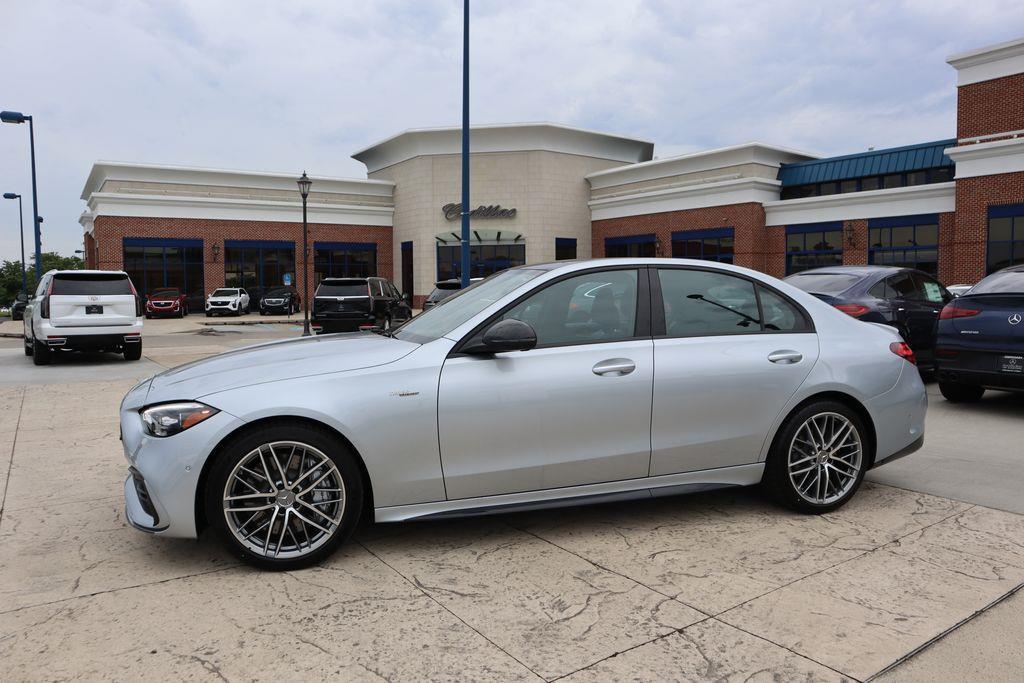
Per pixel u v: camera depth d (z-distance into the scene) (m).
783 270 29.91
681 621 2.85
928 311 9.00
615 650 2.63
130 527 3.95
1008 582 3.18
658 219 34.00
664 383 3.79
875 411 4.20
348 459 3.38
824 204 28.23
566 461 3.67
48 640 2.70
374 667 2.52
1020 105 22.14
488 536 3.82
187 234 34.44
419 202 38.16
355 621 2.86
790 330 4.18
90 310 12.34
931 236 25.27
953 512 4.13
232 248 35.62
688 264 4.11
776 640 2.69
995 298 7.01
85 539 3.77
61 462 5.46
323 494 3.42
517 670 2.50
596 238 37.91
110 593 3.11
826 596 3.06
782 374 4.01
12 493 4.62
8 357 14.31
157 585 3.20
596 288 3.89
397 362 3.50
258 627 2.81
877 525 3.93
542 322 3.74
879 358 4.25
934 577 3.24
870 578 3.23
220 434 3.21
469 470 3.53
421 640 2.71
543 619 2.88
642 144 39.78
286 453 3.36
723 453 3.95
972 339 7.15
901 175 27.80
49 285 12.24
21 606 2.99
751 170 30.31
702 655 2.59
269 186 36.72
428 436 3.45
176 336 20.86
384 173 41.28
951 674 2.45
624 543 3.70
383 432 3.38
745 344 4.01
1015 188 22.08
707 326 4.02
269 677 2.45
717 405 3.90
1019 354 6.77
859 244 27.28
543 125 36.31
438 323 3.99
